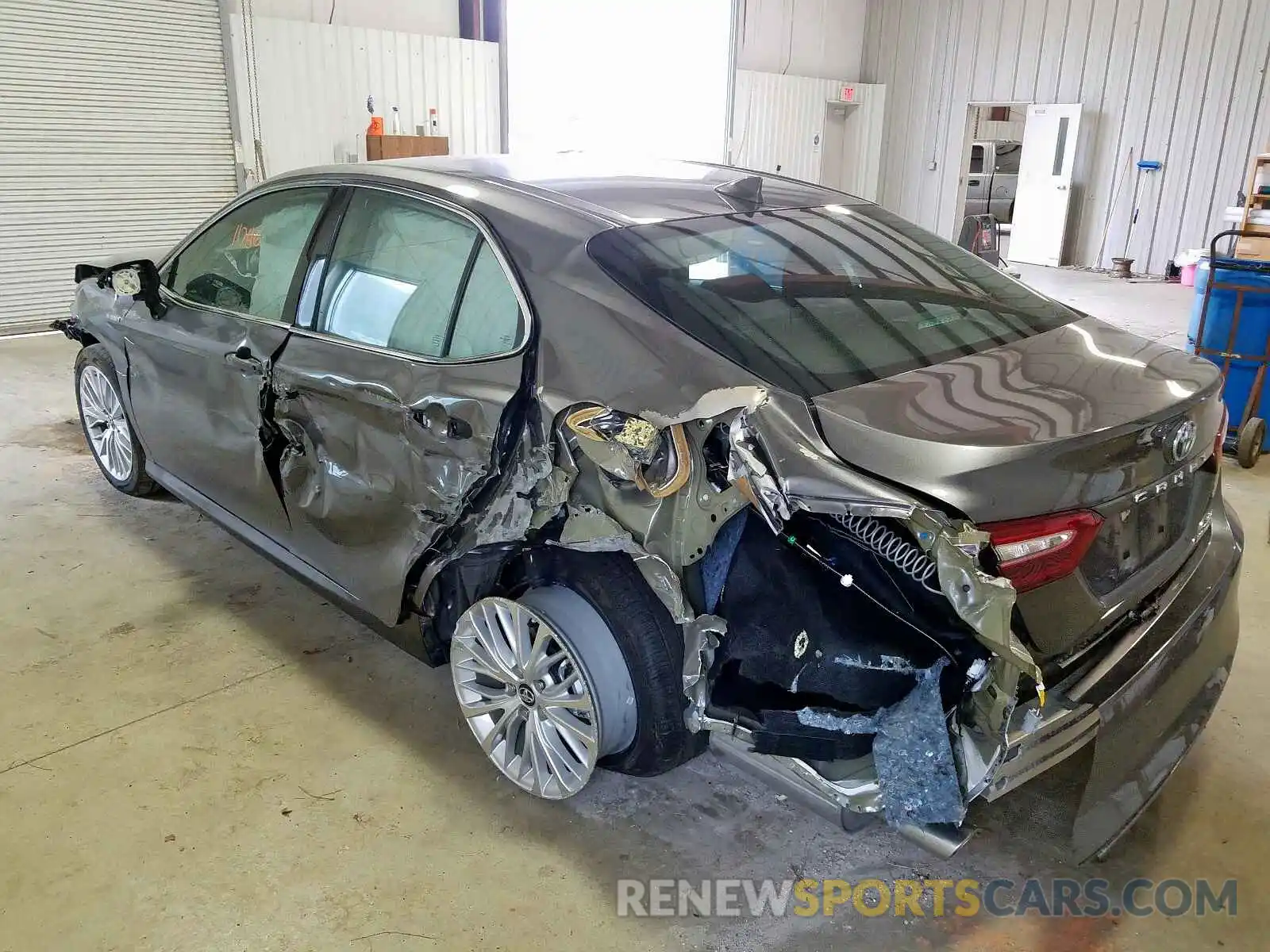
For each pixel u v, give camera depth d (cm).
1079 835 205
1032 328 247
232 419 311
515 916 206
